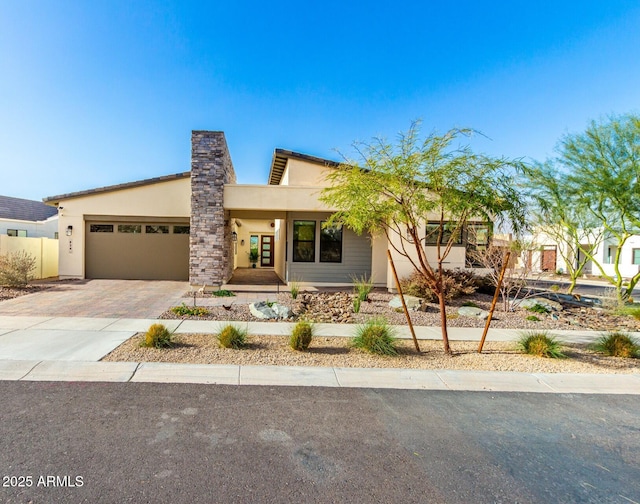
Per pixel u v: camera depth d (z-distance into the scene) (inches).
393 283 593.6
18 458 132.4
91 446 141.9
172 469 128.6
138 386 204.4
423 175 252.2
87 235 692.7
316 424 167.2
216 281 567.2
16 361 235.1
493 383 226.7
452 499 117.7
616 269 536.1
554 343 284.5
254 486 120.9
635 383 232.1
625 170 484.1
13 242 625.0
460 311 442.3
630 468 139.1
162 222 701.3
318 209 581.6
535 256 706.8
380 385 218.5
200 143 566.3
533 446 153.6
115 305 439.5
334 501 114.9
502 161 249.9
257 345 286.4
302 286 650.2
